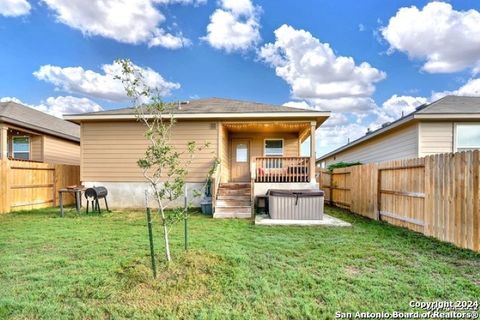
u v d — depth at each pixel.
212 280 3.48
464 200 4.84
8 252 4.70
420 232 6.12
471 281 3.50
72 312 2.83
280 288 3.32
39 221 7.64
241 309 2.88
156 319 2.70
